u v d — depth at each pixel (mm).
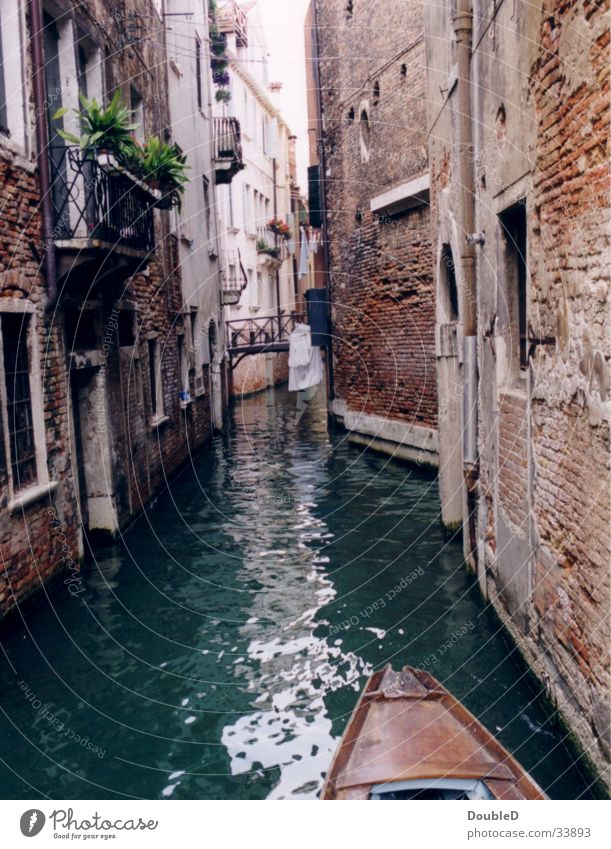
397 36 12945
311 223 19594
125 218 8562
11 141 6734
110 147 7879
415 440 13516
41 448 7297
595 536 4137
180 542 9703
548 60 4629
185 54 15859
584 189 4133
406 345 13734
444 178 8445
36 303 7219
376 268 14805
